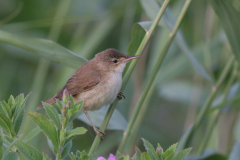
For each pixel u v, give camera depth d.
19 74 11.17
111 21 10.05
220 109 8.55
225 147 9.99
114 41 11.38
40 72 8.84
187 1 6.77
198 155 8.35
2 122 4.07
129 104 11.20
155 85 9.91
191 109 10.19
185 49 8.05
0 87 10.78
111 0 10.23
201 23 10.25
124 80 6.55
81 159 3.87
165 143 11.11
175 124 11.87
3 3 10.45
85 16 9.59
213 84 8.12
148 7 7.54
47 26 10.09
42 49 6.36
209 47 10.09
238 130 9.54
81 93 7.75
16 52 11.18
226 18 7.05
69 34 11.29
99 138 6.29
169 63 10.30
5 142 4.01
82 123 10.70
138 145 10.88
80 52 9.75
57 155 3.91
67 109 3.85
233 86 9.43
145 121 11.77
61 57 6.45
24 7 10.17
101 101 7.68
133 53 7.17
